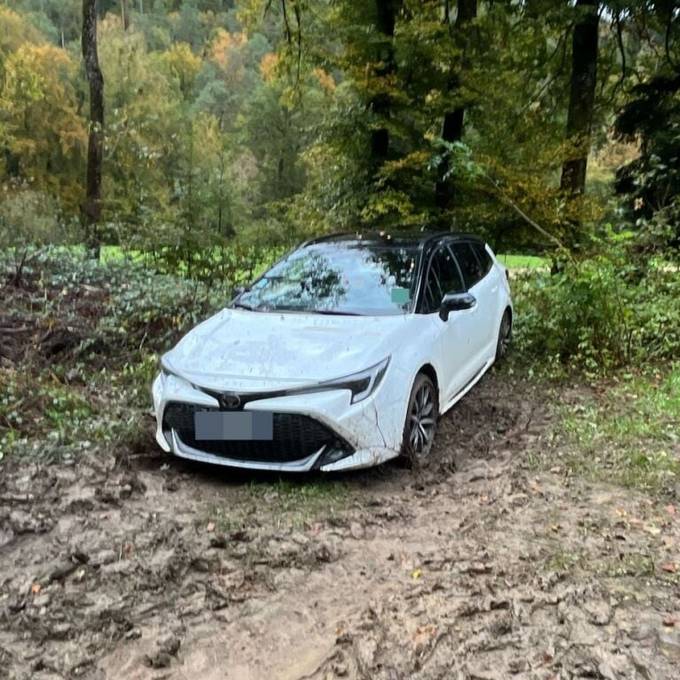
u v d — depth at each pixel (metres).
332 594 3.02
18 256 8.64
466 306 5.23
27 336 6.41
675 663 2.52
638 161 12.83
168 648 2.63
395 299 5.05
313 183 13.73
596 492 4.07
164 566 3.20
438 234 6.25
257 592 3.04
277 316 4.94
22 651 2.60
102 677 2.48
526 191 9.67
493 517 3.77
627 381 6.51
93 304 7.54
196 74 56.84
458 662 2.54
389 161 11.23
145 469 4.40
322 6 12.31
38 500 3.78
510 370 6.93
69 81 42.72
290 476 4.31
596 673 2.46
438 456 4.77
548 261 8.41
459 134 11.61
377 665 2.53
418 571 3.20
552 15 11.32
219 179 11.62
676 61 13.24
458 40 11.15
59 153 42.03
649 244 8.19
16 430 4.66
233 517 3.73
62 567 3.15
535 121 11.54
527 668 2.50
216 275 9.16
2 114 36.75
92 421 4.87
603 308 6.92
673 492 4.03
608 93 14.62
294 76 14.54
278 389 4.00
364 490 4.14
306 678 2.47
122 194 14.45
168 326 7.22
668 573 3.14
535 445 4.91
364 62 11.36
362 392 4.08
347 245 5.91
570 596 2.96
